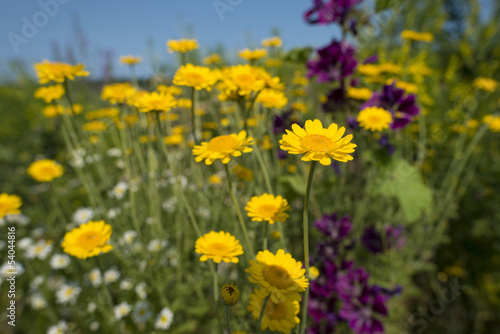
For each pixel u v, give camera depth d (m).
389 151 0.43
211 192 0.51
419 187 0.43
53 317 0.44
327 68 0.46
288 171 0.54
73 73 0.32
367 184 0.47
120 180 0.60
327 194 0.54
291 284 0.18
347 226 0.39
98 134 0.64
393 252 0.48
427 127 0.68
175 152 0.51
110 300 0.31
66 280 0.50
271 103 0.31
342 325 0.41
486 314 0.60
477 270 0.63
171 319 0.39
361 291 0.35
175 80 0.27
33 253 0.50
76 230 0.26
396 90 0.39
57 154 0.91
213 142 0.22
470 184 0.66
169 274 0.44
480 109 0.75
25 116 1.10
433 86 0.81
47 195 0.68
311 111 0.52
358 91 0.45
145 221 0.51
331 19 0.47
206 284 0.41
